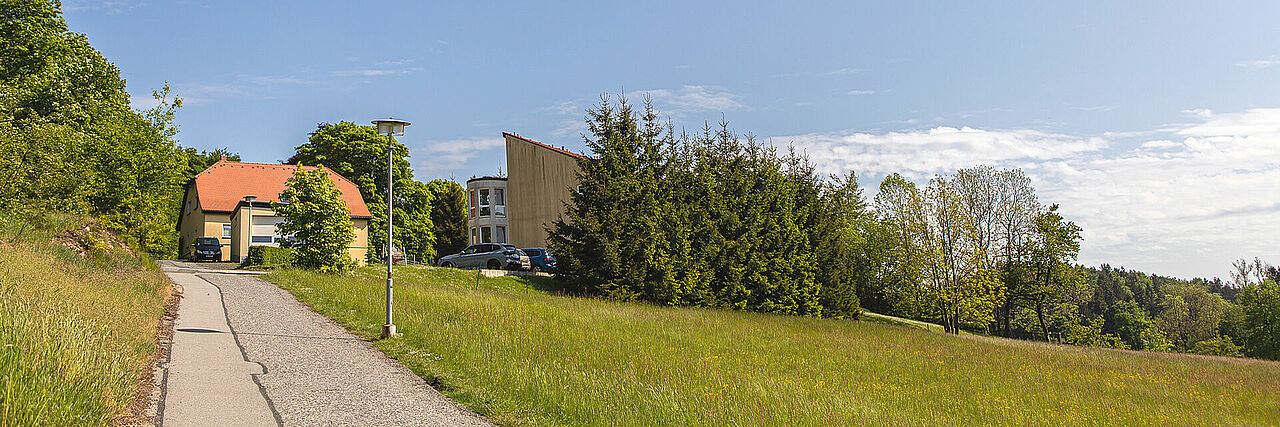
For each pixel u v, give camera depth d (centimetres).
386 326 1486
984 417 1314
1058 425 1302
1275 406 1655
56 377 730
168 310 1639
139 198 3675
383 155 5475
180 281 2284
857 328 2700
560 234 3494
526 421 938
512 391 1062
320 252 2962
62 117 2942
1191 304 9088
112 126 3475
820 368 1642
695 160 3956
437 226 7112
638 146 3584
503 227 5691
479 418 938
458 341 1428
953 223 4062
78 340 834
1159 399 1639
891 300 5303
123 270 2041
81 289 1338
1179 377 2027
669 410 1016
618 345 1606
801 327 2488
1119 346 5241
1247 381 2042
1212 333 8144
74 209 2311
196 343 1292
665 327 2055
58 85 3031
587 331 1767
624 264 3394
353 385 1067
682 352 1644
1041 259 4634
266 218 4156
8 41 2919
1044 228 4588
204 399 934
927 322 5197
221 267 3341
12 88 2428
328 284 2253
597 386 1115
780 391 1248
